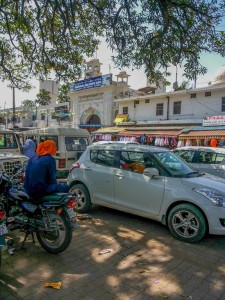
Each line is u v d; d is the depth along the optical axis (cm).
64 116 3362
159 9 534
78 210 610
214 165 848
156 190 494
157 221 544
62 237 389
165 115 2447
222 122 1981
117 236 473
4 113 4662
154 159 522
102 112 2928
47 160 395
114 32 613
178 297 301
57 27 788
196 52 653
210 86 2128
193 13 609
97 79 2927
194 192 455
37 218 401
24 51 861
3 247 335
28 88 1099
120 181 547
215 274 353
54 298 296
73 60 868
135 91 2975
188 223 453
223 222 438
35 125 3997
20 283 323
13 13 725
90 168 605
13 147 859
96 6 614
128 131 2462
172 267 368
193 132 2019
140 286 321
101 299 295
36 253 402
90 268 361
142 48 627
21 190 410
